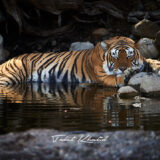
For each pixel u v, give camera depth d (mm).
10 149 6641
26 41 19797
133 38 18672
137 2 20797
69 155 6480
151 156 6418
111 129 7633
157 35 16594
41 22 20688
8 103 10266
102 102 10328
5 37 20219
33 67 14750
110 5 20453
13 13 19438
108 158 6391
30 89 12789
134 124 7980
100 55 14055
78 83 14227
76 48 17625
